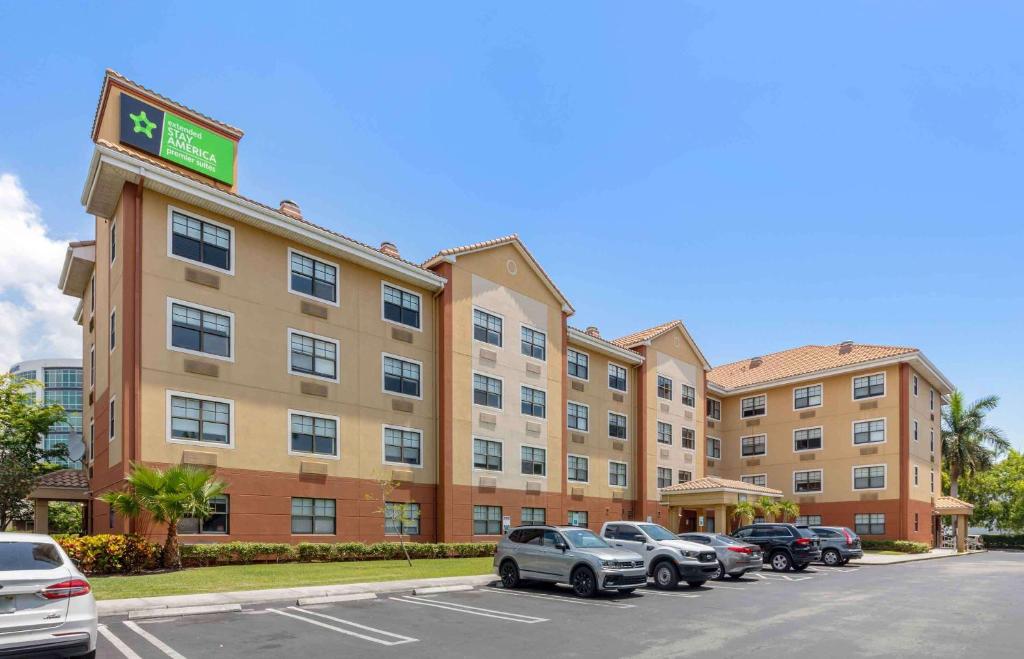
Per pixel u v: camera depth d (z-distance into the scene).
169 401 20.30
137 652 9.71
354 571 19.81
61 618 7.86
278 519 22.47
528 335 33.19
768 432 47.88
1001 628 12.54
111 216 23.06
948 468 56.03
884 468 41.50
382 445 26.33
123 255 20.20
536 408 33.00
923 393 45.25
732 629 12.06
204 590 15.09
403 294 28.36
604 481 37.41
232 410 21.78
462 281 30.09
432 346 29.19
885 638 11.43
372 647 10.23
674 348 43.66
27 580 7.71
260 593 14.88
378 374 26.69
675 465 42.03
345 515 24.53
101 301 24.80
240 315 22.50
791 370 47.53
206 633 11.10
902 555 37.38
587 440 36.78
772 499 41.78
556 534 17.02
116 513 20.41
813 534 27.98
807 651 10.31
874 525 41.44
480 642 10.67
